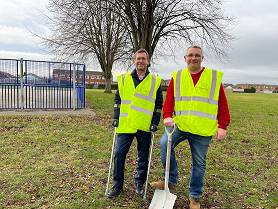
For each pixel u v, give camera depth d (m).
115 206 4.54
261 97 41.50
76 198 4.79
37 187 5.17
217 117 4.39
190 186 4.49
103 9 16.98
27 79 13.80
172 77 4.50
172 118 4.38
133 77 4.73
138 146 4.84
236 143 8.92
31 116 11.33
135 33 18.02
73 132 9.20
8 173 5.79
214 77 4.30
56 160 6.65
